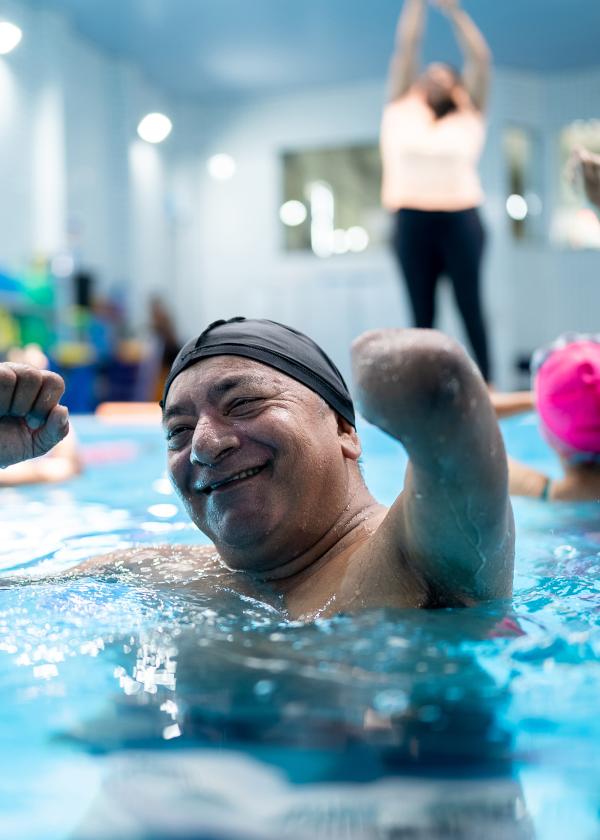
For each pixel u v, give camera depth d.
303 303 12.71
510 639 1.13
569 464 2.43
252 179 12.89
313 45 11.23
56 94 10.16
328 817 0.71
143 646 1.16
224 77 12.23
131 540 2.21
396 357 1.03
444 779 0.77
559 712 0.91
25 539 2.27
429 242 5.95
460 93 5.89
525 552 1.84
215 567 1.59
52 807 0.74
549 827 0.69
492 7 10.14
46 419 1.61
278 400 1.40
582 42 11.15
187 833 0.70
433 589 1.26
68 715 0.94
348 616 1.24
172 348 9.99
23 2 9.88
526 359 11.32
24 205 9.95
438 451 1.07
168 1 9.98
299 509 1.38
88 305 9.37
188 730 0.89
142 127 11.20
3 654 1.15
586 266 12.02
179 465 1.43
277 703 0.95
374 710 0.92
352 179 12.52
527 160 12.16
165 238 12.74
